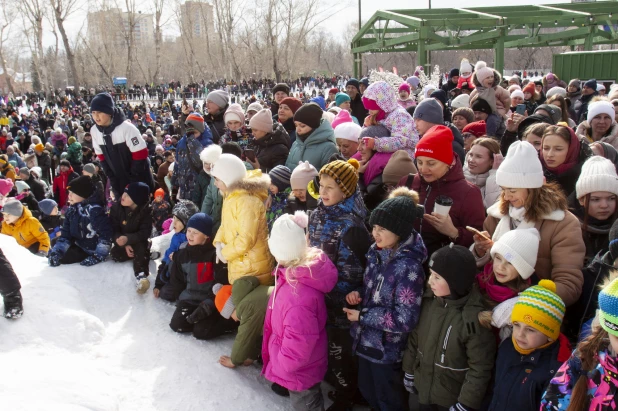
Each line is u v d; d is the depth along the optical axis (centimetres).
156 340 389
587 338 194
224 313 361
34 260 496
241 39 4741
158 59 4831
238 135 633
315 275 295
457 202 317
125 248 495
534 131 387
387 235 279
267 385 350
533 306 222
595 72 1388
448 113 712
